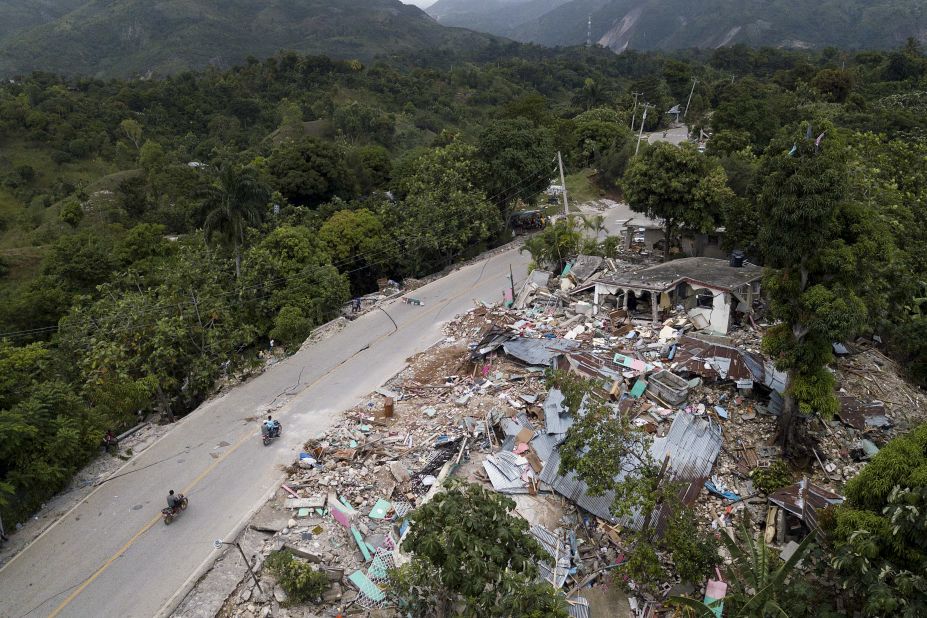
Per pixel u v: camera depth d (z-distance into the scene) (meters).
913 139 68.38
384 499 23.91
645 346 33.00
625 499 20.52
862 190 39.50
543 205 71.38
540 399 29.56
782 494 22.05
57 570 21.19
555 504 23.31
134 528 23.14
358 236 53.06
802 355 23.86
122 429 32.00
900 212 40.72
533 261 49.47
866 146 52.41
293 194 66.50
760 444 26.50
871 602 15.43
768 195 23.08
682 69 124.88
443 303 46.22
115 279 46.66
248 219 48.25
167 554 21.73
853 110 84.25
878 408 28.77
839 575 17.41
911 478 16.03
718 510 23.41
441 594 17.00
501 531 16.16
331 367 36.69
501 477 24.20
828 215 22.22
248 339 39.03
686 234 48.66
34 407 26.00
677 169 44.25
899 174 49.34
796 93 94.81
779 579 17.70
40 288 54.44
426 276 55.03
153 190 89.94
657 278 36.75
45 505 24.86
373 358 37.59
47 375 33.94
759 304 36.94
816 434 27.00
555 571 20.31
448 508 16.47
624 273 39.16
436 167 58.59
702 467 24.31
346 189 70.75
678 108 118.19
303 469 26.08
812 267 23.22
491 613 15.32
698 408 27.86
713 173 44.44
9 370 30.28
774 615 16.67
